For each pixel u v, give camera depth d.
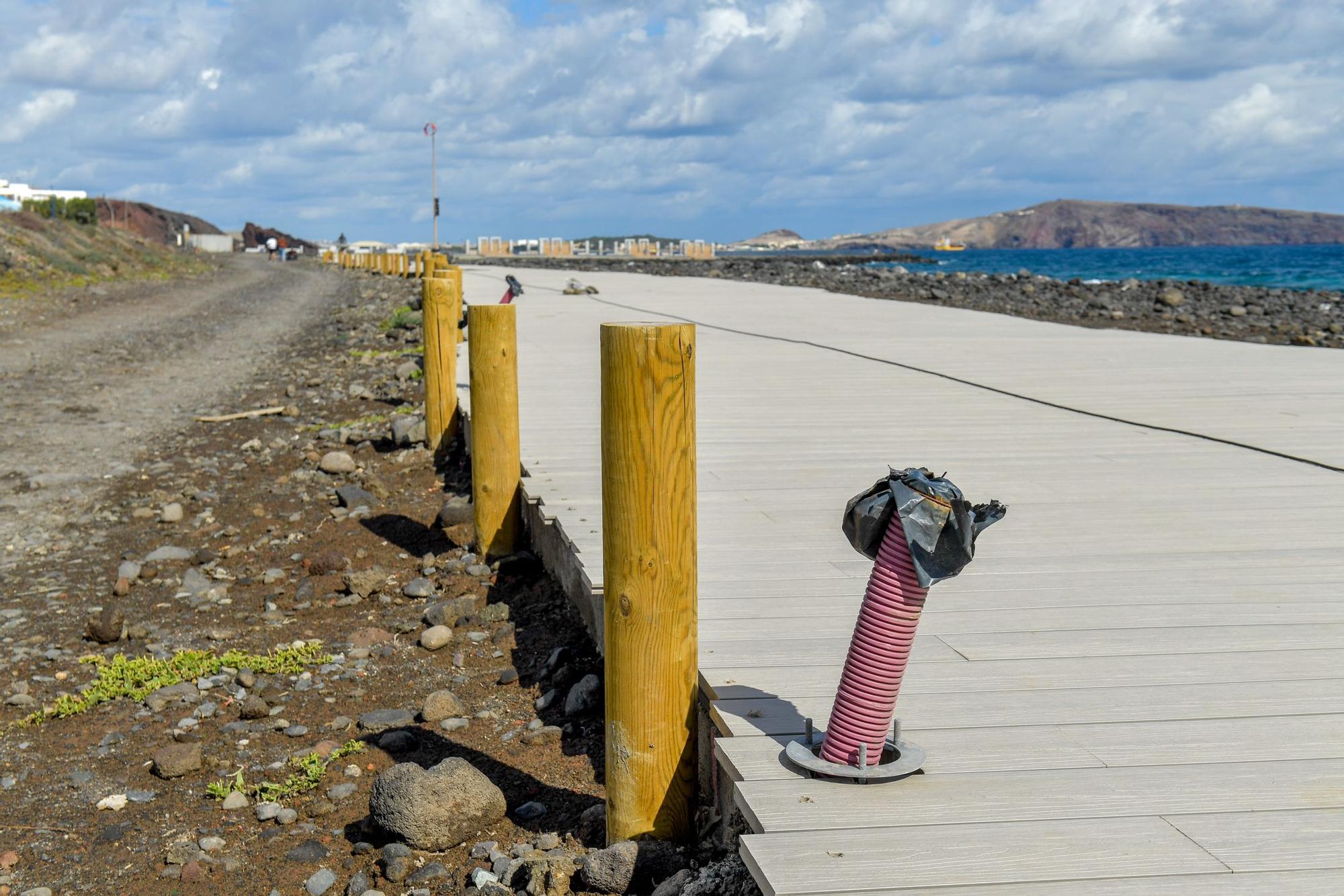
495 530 7.18
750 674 3.86
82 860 3.98
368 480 9.24
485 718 5.05
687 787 3.76
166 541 8.13
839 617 4.46
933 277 34.16
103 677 5.58
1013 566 5.14
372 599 6.77
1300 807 2.90
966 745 3.30
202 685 5.48
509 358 7.06
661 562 3.60
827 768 3.08
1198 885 2.55
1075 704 3.59
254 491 9.46
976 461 7.50
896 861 2.67
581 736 4.82
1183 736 3.34
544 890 3.57
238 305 31.23
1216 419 9.07
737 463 7.47
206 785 4.51
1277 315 23.86
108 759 4.76
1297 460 7.48
